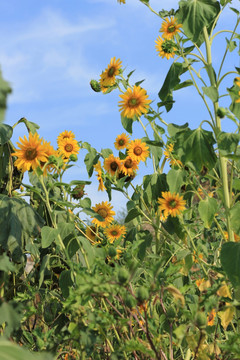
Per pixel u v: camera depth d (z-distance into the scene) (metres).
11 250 2.76
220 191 2.90
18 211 2.93
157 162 3.38
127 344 1.63
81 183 2.54
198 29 2.79
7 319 1.46
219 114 2.56
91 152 3.71
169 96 3.10
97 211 3.45
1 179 3.34
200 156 2.60
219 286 1.68
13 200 2.97
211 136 2.61
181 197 2.89
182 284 3.02
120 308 2.39
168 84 2.98
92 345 1.69
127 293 1.67
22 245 2.86
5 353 0.98
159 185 3.30
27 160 2.41
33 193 3.36
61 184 2.55
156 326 1.82
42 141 2.46
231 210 2.55
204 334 1.64
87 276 1.61
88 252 2.45
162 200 2.91
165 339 1.99
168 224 3.20
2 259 1.56
